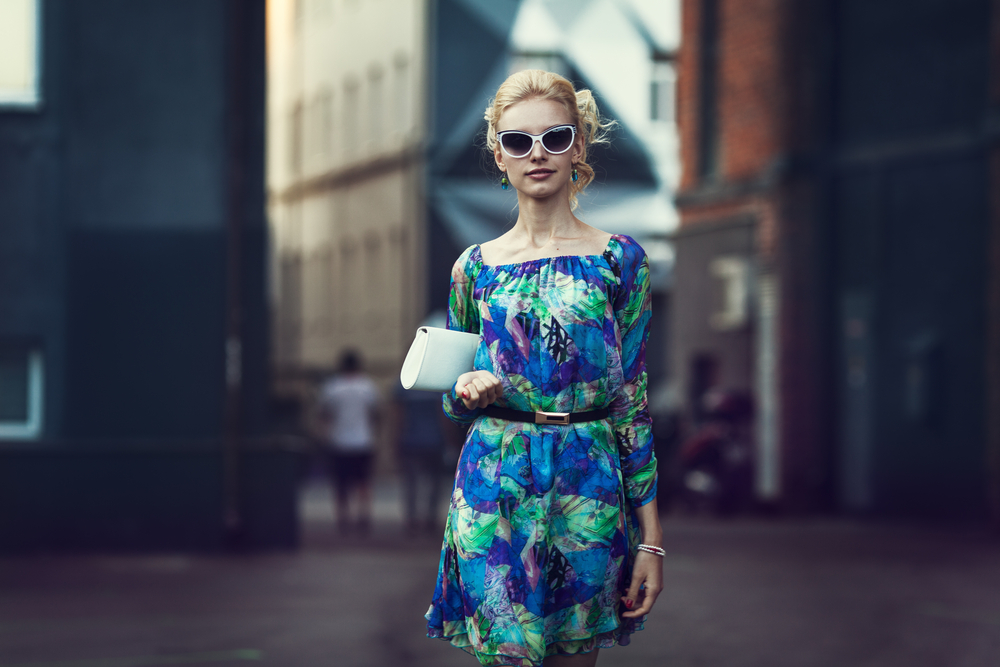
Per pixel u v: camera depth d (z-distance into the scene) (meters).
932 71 18.86
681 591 10.65
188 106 13.91
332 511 22.72
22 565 12.41
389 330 40.25
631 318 3.55
